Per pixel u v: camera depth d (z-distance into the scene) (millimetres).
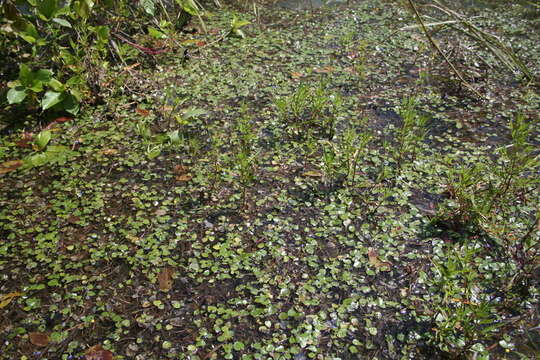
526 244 2684
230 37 4781
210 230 2791
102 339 2264
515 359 2178
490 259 2627
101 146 3395
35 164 3215
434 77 4203
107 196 3006
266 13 5336
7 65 3938
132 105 3809
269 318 2350
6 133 3510
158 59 4383
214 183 3074
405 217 2867
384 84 4117
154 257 2629
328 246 2707
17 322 2330
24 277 2537
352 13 5332
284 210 2914
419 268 2584
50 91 3533
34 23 3953
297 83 4082
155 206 2939
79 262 2611
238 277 2539
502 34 4867
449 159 3176
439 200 2980
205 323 2330
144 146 3385
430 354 2201
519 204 2936
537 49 4605
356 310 2385
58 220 2846
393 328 2307
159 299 2436
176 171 3188
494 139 3488
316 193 3023
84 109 3725
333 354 2207
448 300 2412
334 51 4574
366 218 2867
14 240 2730
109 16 4430
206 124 3609
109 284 2506
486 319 2223
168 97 3873
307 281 2521
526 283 2506
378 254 2658
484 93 4008
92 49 3924
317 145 3404
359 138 3461
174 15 5059
